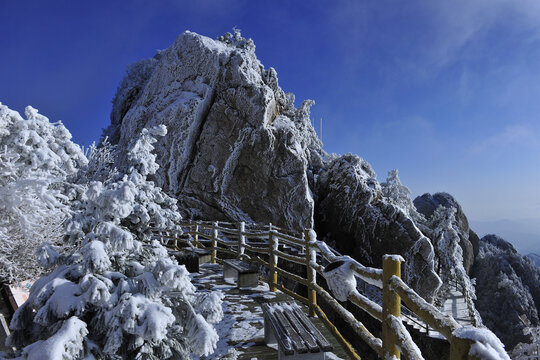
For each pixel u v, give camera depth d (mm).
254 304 5996
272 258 6992
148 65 33375
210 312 2740
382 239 22703
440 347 10500
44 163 5766
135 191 3018
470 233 47250
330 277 2947
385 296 2363
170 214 3525
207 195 22859
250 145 23172
